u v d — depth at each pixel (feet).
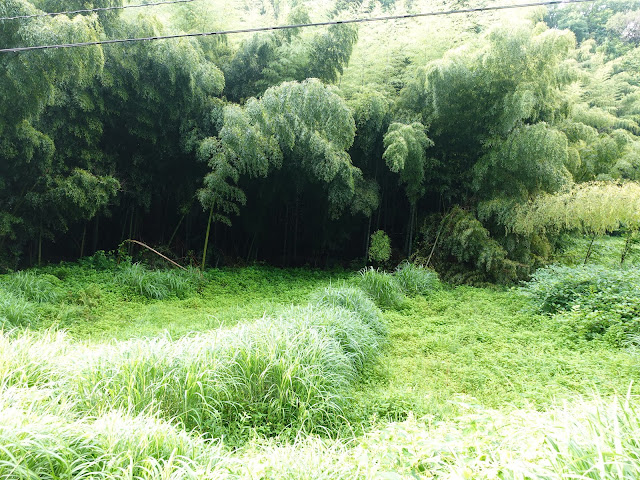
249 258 36.76
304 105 25.64
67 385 9.22
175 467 6.10
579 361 13.52
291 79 28.17
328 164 26.68
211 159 26.55
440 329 18.45
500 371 13.26
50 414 7.16
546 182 28.09
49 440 6.19
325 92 25.71
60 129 24.72
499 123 27.07
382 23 32.09
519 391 11.89
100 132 25.88
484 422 7.61
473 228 28.35
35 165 24.11
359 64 31.60
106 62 23.80
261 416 9.91
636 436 5.77
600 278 20.03
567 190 27.73
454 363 14.46
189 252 33.09
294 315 15.83
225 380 10.45
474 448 6.48
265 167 26.63
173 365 10.21
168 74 25.03
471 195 30.89
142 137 27.48
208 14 28.84
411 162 28.37
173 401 9.60
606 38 70.90
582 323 16.78
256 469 6.53
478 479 5.39
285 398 10.34
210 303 23.47
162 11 30.12
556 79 27.20
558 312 19.61
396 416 10.43
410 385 12.66
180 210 31.55
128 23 24.64
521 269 28.73
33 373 9.37
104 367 9.89
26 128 21.95
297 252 38.34
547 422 6.52
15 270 26.23
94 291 21.72
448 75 26.30
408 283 26.37
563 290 20.62
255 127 25.59
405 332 17.90
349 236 36.19
